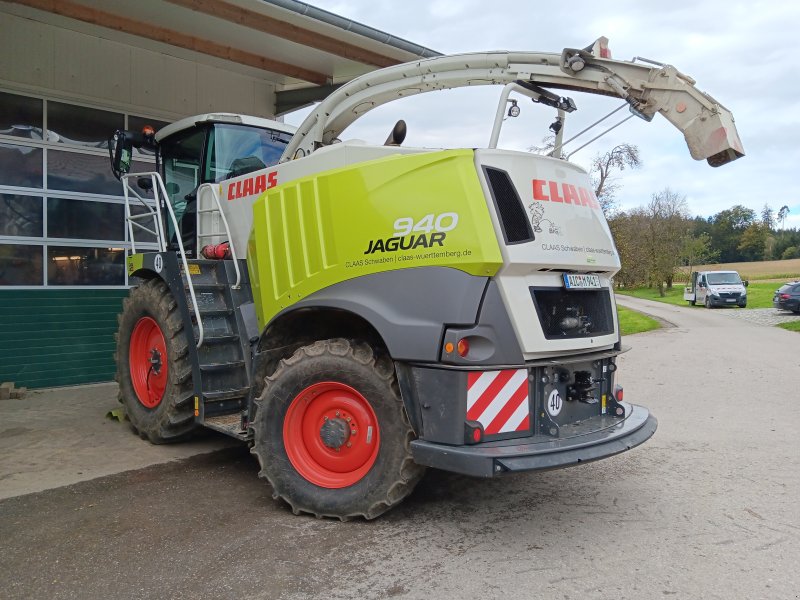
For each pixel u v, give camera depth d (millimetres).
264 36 8492
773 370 10766
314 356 4012
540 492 4617
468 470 3402
